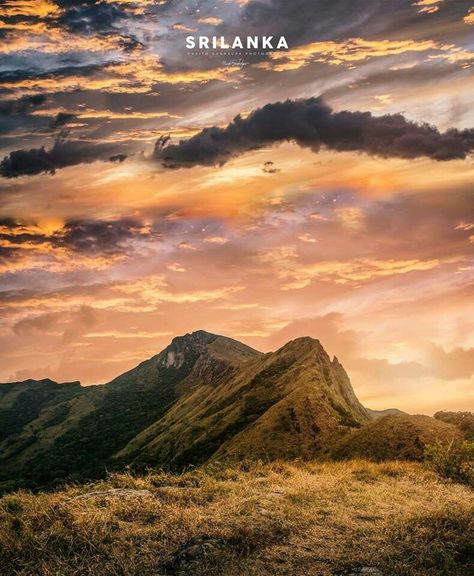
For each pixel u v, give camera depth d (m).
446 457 16.38
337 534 9.10
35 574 7.49
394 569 7.77
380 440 41.00
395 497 12.31
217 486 12.16
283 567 7.71
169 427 159.25
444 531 9.16
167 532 8.75
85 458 180.75
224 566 7.65
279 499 11.25
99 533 8.55
